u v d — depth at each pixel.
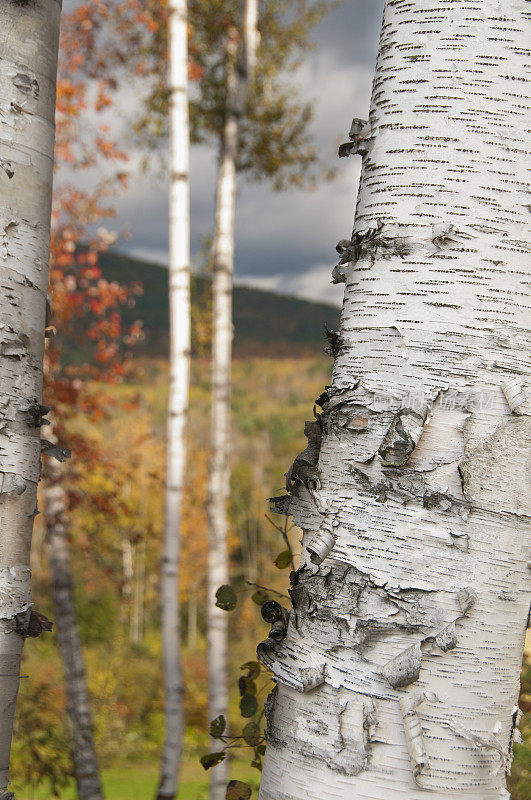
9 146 1.72
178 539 6.08
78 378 7.41
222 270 7.23
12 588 1.69
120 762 11.93
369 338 1.65
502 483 1.55
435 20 1.67
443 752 1.49
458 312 1.59
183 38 6.57
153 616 25.50
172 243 6.41
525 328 1.60
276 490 1.86
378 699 1.51
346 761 1.50
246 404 72.19
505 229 1.60
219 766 5.04
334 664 1.56
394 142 1.68
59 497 7.07
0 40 1.72
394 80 1.71
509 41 1.64
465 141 1.62
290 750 1.58
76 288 7.51
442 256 1.61
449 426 1.56
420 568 1.53
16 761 4.97
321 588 1.60
